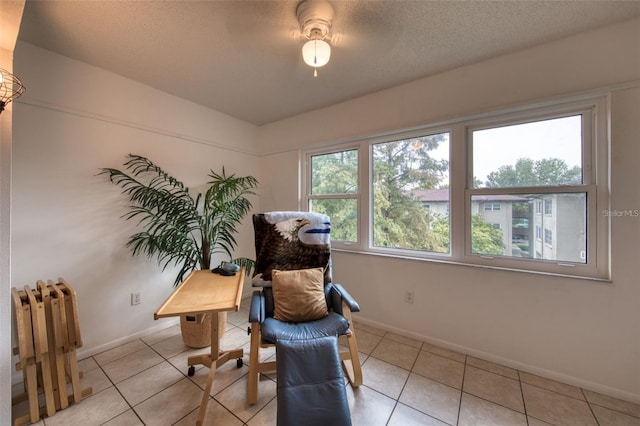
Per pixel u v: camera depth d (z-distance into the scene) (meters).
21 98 1.74
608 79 1.59
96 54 1.90
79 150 1.99
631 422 1.43
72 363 1.57
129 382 1.75
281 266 2.08
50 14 1.48
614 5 1.43
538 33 1.66
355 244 2.75
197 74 2.18
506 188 1.99
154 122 2.42
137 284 2.32
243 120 3.26
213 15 1.50
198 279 1.83
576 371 1.71
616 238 1.59
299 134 3.08
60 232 1.91
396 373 1.84
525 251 1.93
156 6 1.43
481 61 1.97
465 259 2.14
